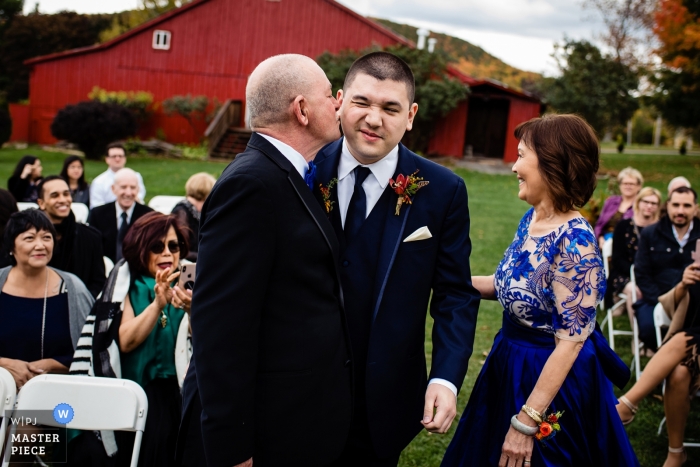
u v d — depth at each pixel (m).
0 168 15.71
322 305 2.00
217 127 21.33
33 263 3.15
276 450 1.95
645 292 4.68
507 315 2.41
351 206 2.30
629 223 5.41
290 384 1.94
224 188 1.86
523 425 2.19
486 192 15.38
